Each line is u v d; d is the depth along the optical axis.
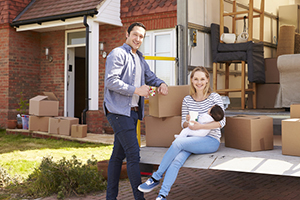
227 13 5.65
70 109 10.26
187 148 3.06
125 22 8.86
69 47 10.05
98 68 8.71
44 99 8.48
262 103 5.98
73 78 10.34
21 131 8.85
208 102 3.33
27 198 3.69
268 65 5.98
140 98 3.23
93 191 3.95
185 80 4.42
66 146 7.04
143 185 2.91
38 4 9.91
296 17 7.16
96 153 6.22
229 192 3.86
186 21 4.45
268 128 3.33
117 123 3.02
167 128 3.67
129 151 2.99
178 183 4.26
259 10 6.41
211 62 5.52
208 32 5.28
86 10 8.38
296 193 3.80
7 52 9.74
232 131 3.48
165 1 8.01
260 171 2.75
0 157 5.89
